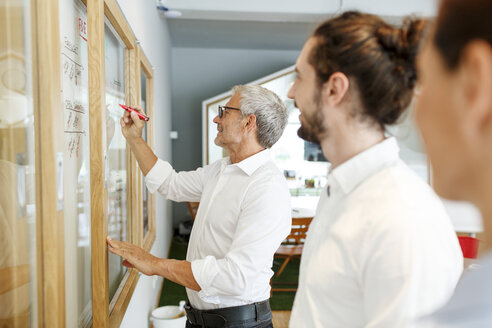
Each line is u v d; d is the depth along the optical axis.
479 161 0.32
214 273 1.46
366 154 0.77
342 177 0.79
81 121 1.38
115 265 1.89
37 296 0.97
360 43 0.73
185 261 1.50
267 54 7.56
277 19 4.55
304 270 0.88
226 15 4.43
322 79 0.79
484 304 0.31
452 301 0.34
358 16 0.78
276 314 3.88
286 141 6.25
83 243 1.40
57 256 0.98
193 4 4.22
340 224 0.74
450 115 0.34
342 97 0.77
